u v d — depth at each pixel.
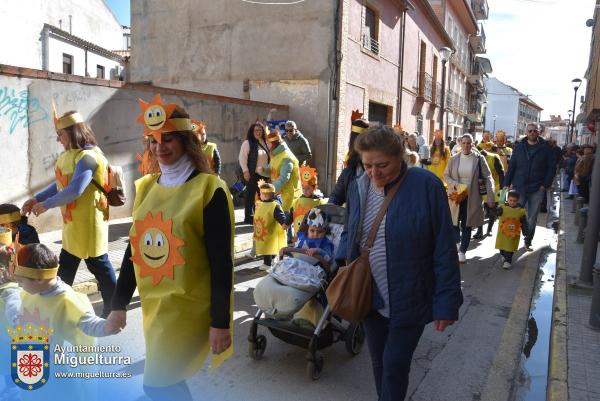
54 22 24.91
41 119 7.61
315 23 13.40
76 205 4.22
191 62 14.88
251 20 14.03
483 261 8.14
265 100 14.09
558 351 4.39
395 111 18.78
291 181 7.30
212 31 14.52
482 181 7.60
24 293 2.79
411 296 2.73
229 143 11.77
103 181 4.31
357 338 4.48
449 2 29.34
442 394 3.88
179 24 14.94
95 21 30.17
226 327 2.34
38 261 2.67
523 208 8.37
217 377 3.97
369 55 15.66
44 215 7.75
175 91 10.05
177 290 2.33
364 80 15.40
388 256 2.74
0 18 20.09
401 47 18.80
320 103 13.49
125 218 9.25
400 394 2.85
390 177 2.75
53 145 7.82
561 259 7.65
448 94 28.62
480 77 43.03
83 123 4.25
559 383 3.82
